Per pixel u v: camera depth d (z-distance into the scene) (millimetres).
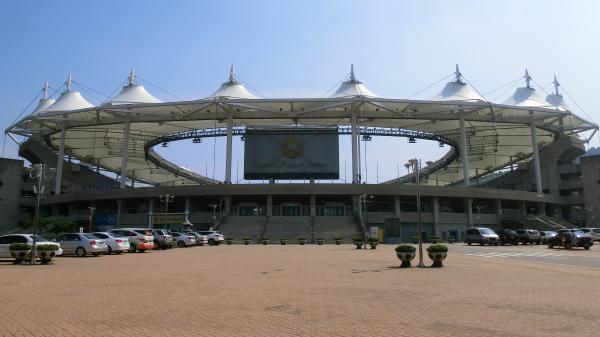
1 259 28141
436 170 99938
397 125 79938
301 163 75500
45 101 83375
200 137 81812
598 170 81125
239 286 15102
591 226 80375
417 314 10133
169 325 9125
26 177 91438
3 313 10398
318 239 57219
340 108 72250
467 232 52344
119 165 105000
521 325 8930
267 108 71312
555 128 80625
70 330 8688
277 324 9188
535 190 89688
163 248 42812
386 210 70562
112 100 70562
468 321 9352
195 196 69500
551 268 21500
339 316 9969
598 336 8031
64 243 31734
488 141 87438
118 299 12414
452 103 66750
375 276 18016
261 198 70938
